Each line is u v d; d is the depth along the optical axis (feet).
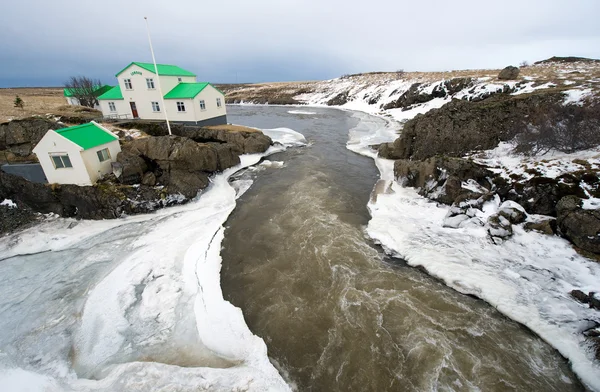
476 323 31.81
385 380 26.68
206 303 35.12
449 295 35.63
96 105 145.28
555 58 184.24
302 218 54.75
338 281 38.75
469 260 40.24
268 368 27.50
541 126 58.34
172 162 62.34
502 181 51.67
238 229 51.96
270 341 30.91
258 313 34.37
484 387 25.61
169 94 101.24
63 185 55.57
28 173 58.49
